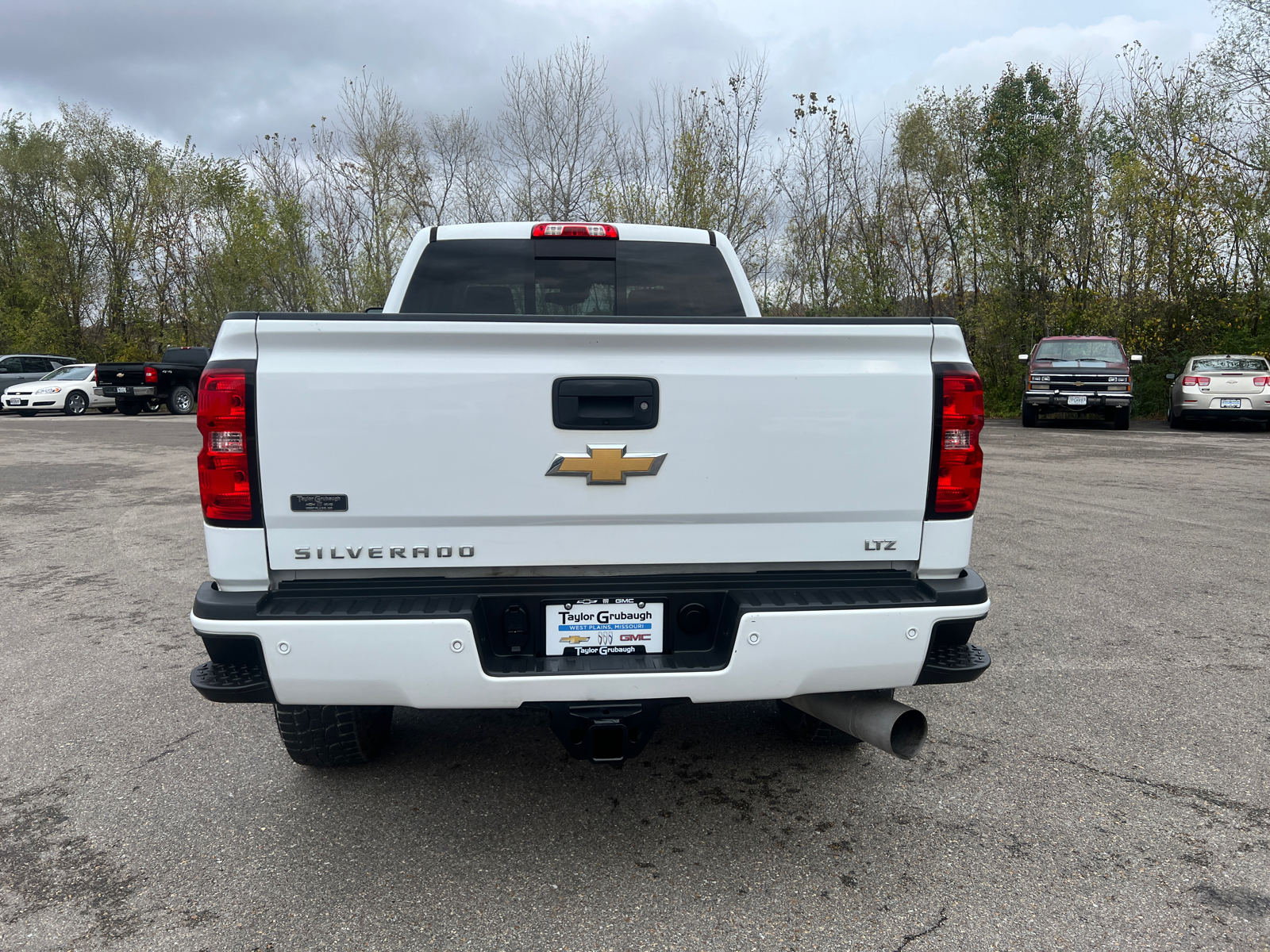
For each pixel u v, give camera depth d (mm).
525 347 2371
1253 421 18547
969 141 27906
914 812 2926
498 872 2576
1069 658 4398
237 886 2508
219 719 3752
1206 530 7535
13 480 11453
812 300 28453
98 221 44188
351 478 2354
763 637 2400
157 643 4770
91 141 43781
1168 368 22828
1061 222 25203
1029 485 10180
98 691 4070
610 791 3094
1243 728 3572
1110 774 3186
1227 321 23109
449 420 2367
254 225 31828
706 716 3797
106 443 16594
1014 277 25266
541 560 2455
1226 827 2814
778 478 2486
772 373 2453
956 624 2541
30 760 3354
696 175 25250
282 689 2342
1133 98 24312
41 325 42062
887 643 2451
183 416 25734
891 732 2609
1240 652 4473
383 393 2342
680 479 2455
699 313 4227
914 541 2576
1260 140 22203
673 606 2510
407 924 2320
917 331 2508
